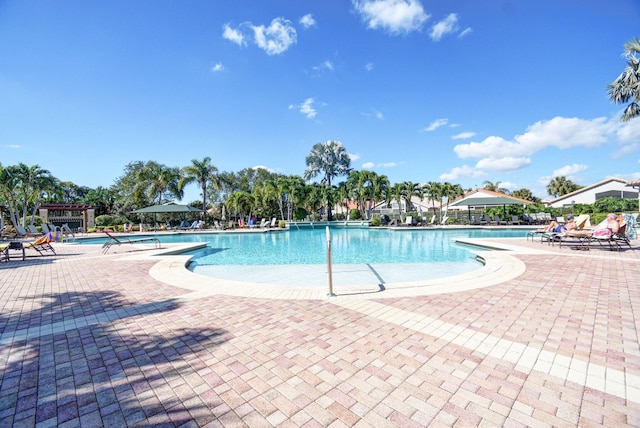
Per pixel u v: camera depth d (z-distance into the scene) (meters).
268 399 2.10
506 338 3.06
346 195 36.75
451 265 9.02
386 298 4.57
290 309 4.14
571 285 5.20
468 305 4.16
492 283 5.40
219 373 2.48
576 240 11.72
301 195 34.81
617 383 2.21
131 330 3.49
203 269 8.96
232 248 14.80
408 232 22.34
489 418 1.85
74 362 2.72
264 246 15.53
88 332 3.46
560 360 2.58
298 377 2.38
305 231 26.53
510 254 8.85
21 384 2.37
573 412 1.89
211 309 4.22
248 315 3.93
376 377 2.36
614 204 24.77
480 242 12.39
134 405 2.06
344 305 4.27
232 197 33.38
